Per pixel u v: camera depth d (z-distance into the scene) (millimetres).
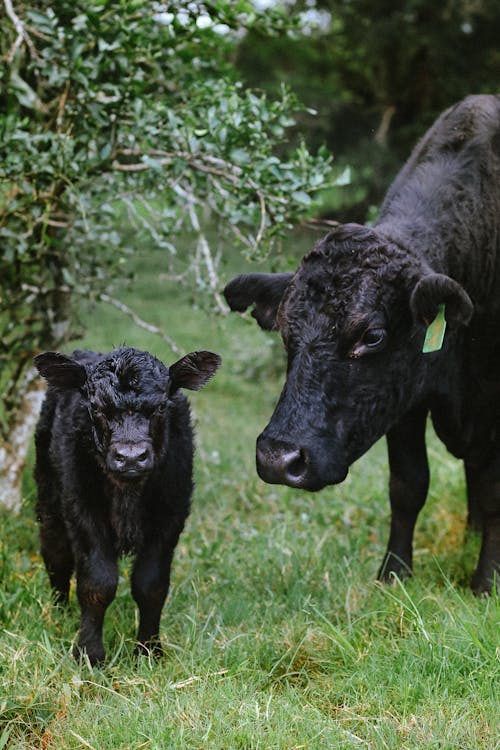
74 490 4668
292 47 15305
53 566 5359
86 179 6273
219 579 5723
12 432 7043
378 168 14047
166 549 4816
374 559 6312
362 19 14602
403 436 5879
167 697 4195
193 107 6387
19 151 5906
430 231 5441
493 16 14031
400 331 4852
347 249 4840
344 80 16047
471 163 5836
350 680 4355
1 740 3748
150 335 13727
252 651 4723
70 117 6449
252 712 4008
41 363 4676
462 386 5801
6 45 6805
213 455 8539
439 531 6949
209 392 12438
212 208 6949
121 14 6074
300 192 6090
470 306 4578
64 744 3842
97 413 4484
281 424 4668
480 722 3992
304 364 4688
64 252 7195
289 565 5898
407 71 14992
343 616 5195
